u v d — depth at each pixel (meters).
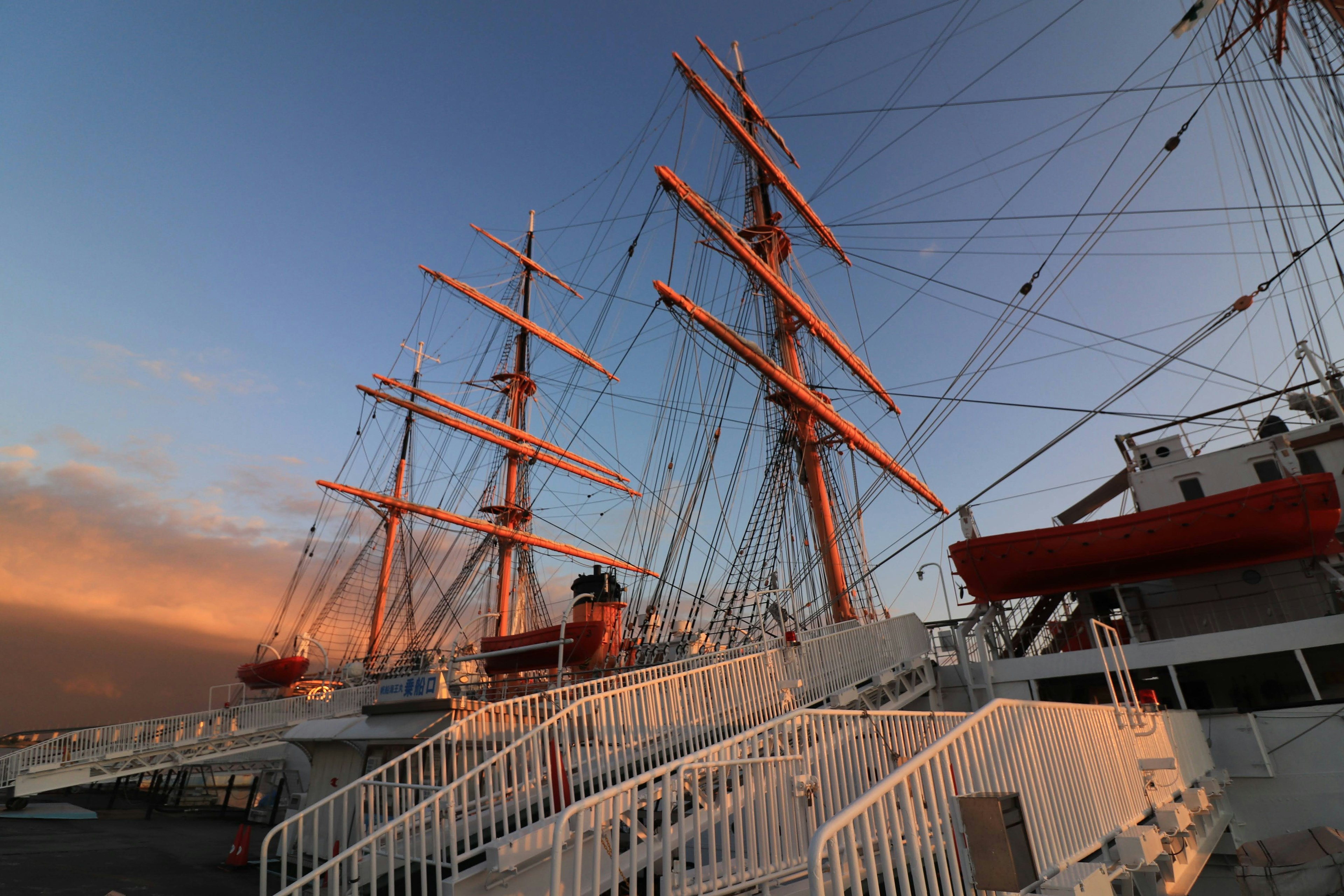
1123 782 7.98
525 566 45.47
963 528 16.81
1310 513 13.64
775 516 23.53
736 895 6.23
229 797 30.27
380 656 36.06
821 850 3.57
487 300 47.66
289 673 39.44
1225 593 15.61
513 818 9.87
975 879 4.66
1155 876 6.87
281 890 7.12
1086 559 15.38
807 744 7.04
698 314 21.14
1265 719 13.08
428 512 47.34
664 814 5.82
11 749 33.19
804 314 26.20
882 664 14.91
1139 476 18.03
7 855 17.05
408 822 7.47
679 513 23.58
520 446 46.66
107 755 22.12
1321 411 18.25
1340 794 12.00
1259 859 10.51
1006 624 17.50
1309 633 13.35
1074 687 15.59
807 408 25.12
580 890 5.45
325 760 18.23
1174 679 14.16
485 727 10.62
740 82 29.59
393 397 48.41
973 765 5.46
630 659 21.69
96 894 13.91
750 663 11.88
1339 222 11.01
